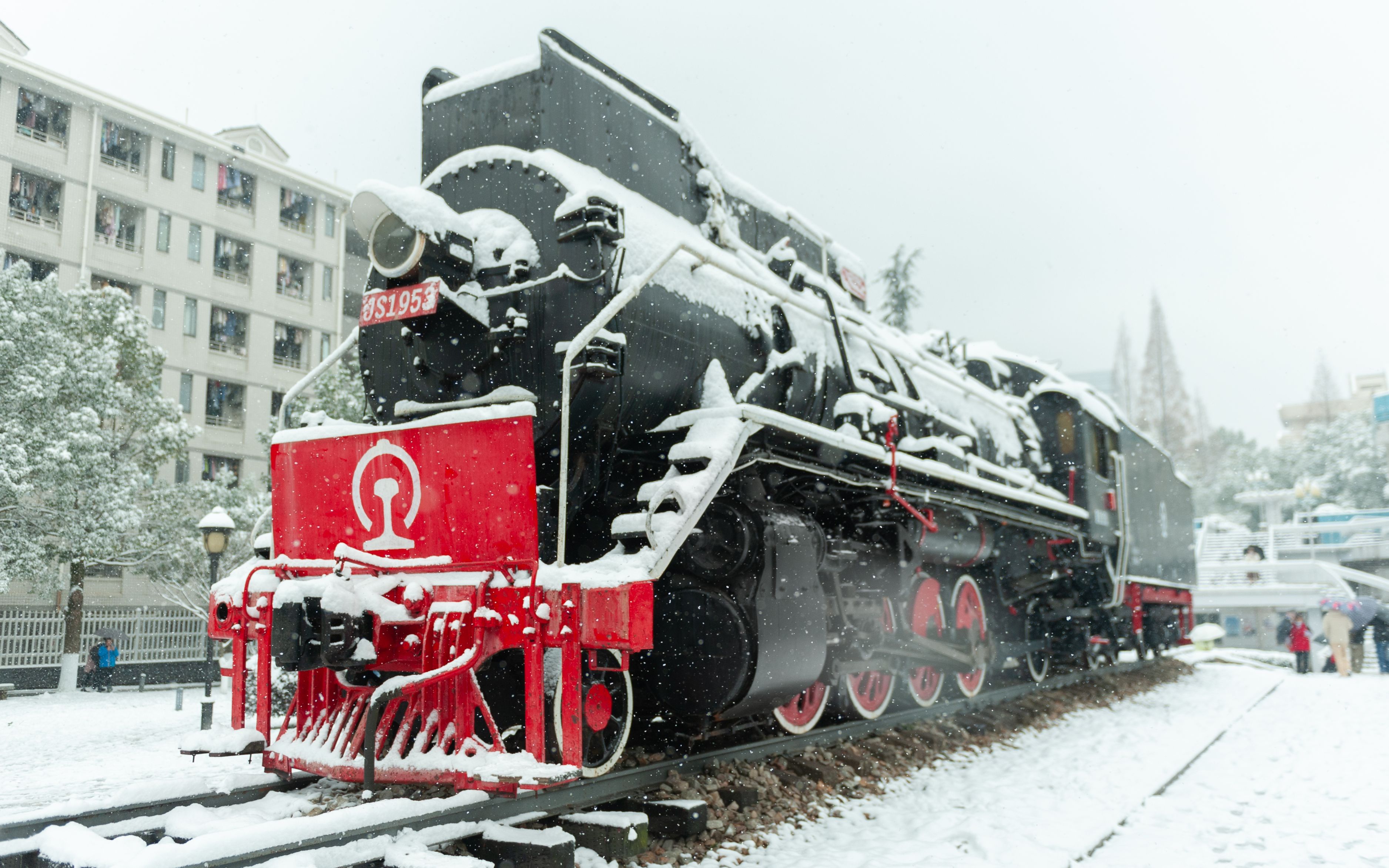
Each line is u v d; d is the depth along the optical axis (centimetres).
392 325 543
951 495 780
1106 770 706
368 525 475
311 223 3164
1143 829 550
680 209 646
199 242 2864
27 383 1814
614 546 538
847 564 675
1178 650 2178
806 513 623
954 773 678
